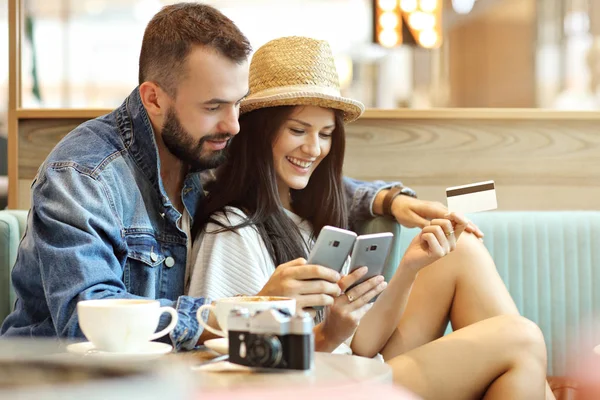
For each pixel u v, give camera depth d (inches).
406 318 68.4
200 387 31.4
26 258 56.6
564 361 78.6
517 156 89.5
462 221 61.3
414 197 77.1
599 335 78.3
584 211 81.8
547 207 90.2
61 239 52.4
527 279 79.2
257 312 37.8
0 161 129.6
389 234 51.6
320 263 49.9
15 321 58.6
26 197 86.2
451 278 68.8
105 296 49.9
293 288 48.7
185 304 50.5
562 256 79.4
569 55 204.8
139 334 41.1
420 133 88.6
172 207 60.7
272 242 64.7
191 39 56.9
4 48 128.5
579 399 70.1
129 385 27.5
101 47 228.2
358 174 88.3
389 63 206.8
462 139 89.0
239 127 64.8
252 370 37.5
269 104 65.4
